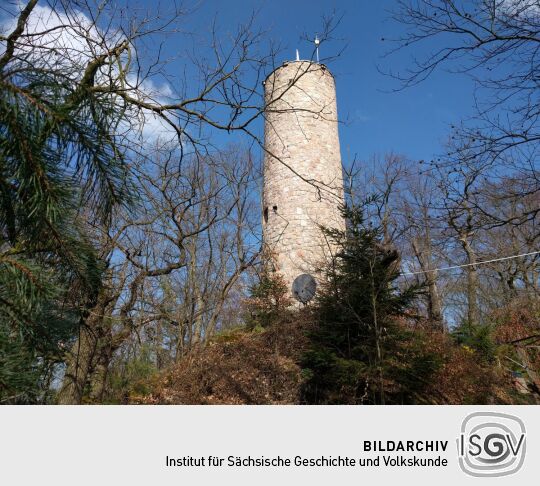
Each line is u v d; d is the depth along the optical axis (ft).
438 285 61.11
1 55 5.68
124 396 28.50
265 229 51.01
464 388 28.50
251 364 30.83
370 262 22.98
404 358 22.49
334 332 23.56
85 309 7.73
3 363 4.97
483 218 17.84
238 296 49.60
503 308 43.01
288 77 52.80
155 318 28.76
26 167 4.92
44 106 4.91
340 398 22.98
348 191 27.61
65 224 5.98
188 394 27.37
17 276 5.15
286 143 51.26
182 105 12.16
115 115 6.10
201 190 30.55
